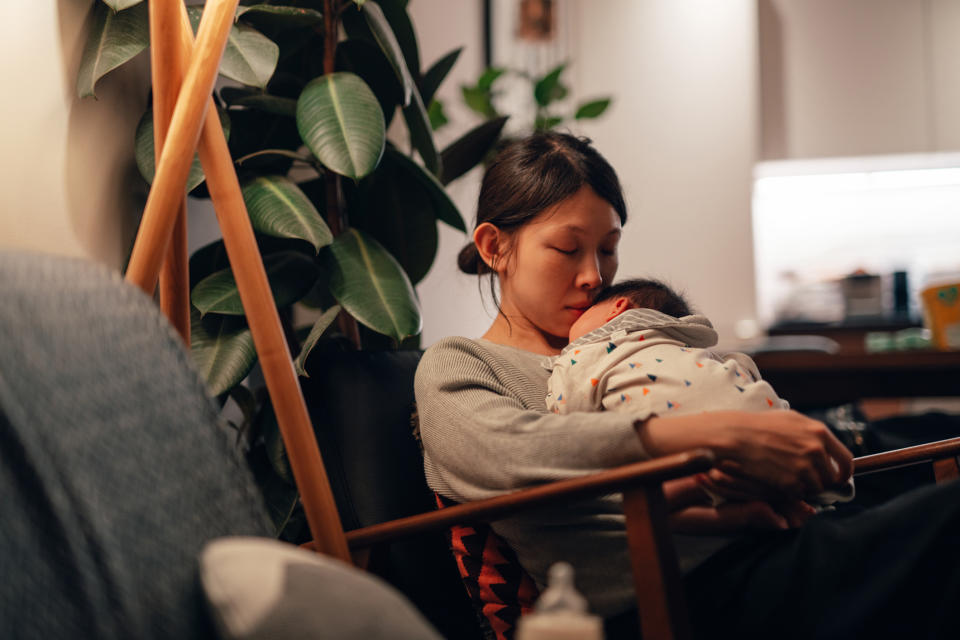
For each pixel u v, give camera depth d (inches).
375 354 52.2
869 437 71.8
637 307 47.2
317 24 61.2
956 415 75.7
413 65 65.6
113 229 54.4
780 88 175.5
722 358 46.6
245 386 65.9
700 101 172.1
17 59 47.6
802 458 35.7
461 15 125.3
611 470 33.3
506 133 110.9
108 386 28.7
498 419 39.9
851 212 183.2
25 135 47.8
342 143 51.5
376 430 48.2
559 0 162.9
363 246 56.6
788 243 185.0
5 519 23.8
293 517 59.3
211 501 30.1
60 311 28.8
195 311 52.9
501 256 50.9
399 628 25.3
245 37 53.8
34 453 25.1
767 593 35.0
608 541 39.4
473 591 43.9
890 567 31.4
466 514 36.7
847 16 173.8
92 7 53.1
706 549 38.9
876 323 169.0
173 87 41.1
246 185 54.6
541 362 47.5
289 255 57.8
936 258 179.6
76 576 24.4
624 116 173.9
